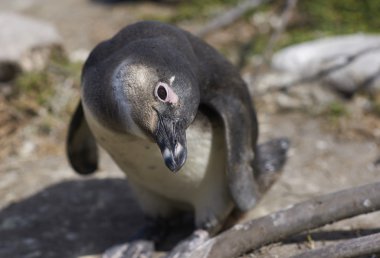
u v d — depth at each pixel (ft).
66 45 60.03
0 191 39.68
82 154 33.24
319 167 40.73
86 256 32.04
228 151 27.73
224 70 29.22
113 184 39.88
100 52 28.09
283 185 38.14
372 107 46.98
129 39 28.12
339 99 48.65
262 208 35.12
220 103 28.14
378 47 49.67
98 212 36.52
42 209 37.14
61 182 40.32
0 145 44.96
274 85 50.34
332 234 30.89
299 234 30.81
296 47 52.29
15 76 50.65
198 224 30.76
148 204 32.40
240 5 60.44
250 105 30.63
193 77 26.11
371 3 60.54
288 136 45.37
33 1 71.87
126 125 25.93
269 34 58.90
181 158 24.71
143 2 69.21
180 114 25.18
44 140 45.80
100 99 26.37
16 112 47.14
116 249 31.68
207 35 59.82
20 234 34.53
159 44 26.35
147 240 32.12
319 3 61.98
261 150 32.96
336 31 57.36
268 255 29.37
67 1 71.67
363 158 41.83
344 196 28.60
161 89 24.93
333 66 49.21
